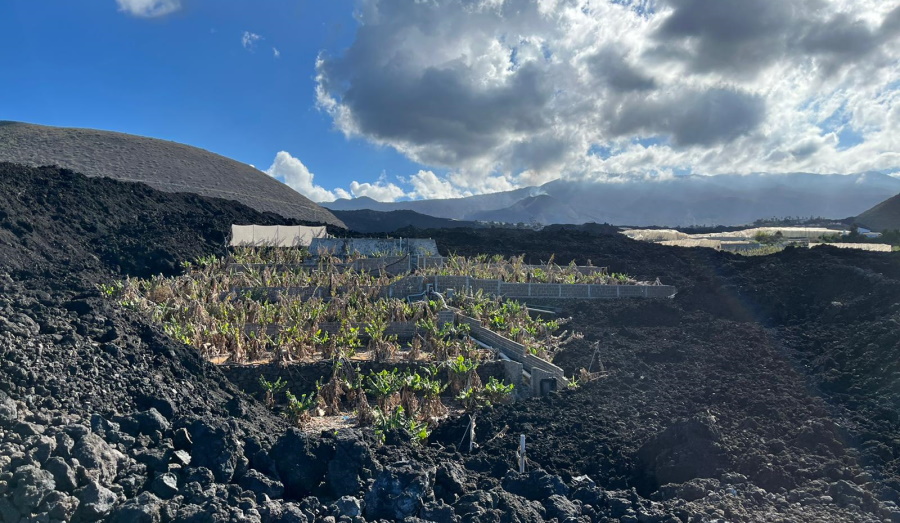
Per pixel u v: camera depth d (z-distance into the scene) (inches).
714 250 2527.1
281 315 1378.0
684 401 965.2
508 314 1494.8
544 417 922.1
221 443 558.9
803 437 775.1
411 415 967.6
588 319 1589.6
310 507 530.6
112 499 468.1
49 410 546.0
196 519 470.6
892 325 1118.4
